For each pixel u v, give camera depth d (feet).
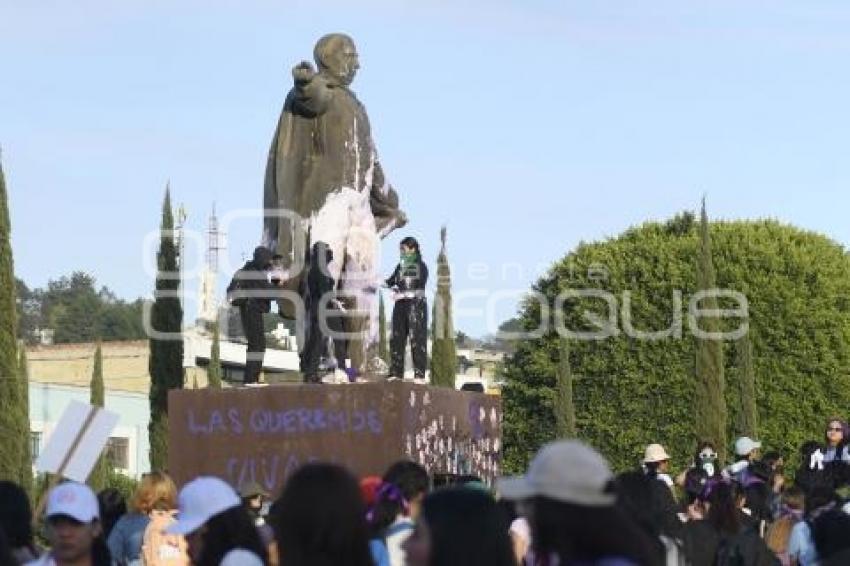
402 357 134.00
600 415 377.71
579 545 43.32
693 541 90.94
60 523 62.80
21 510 66.90
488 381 470.39
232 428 124.36
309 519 46.62
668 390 371.15
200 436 124.88
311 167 138.10
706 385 320.91
